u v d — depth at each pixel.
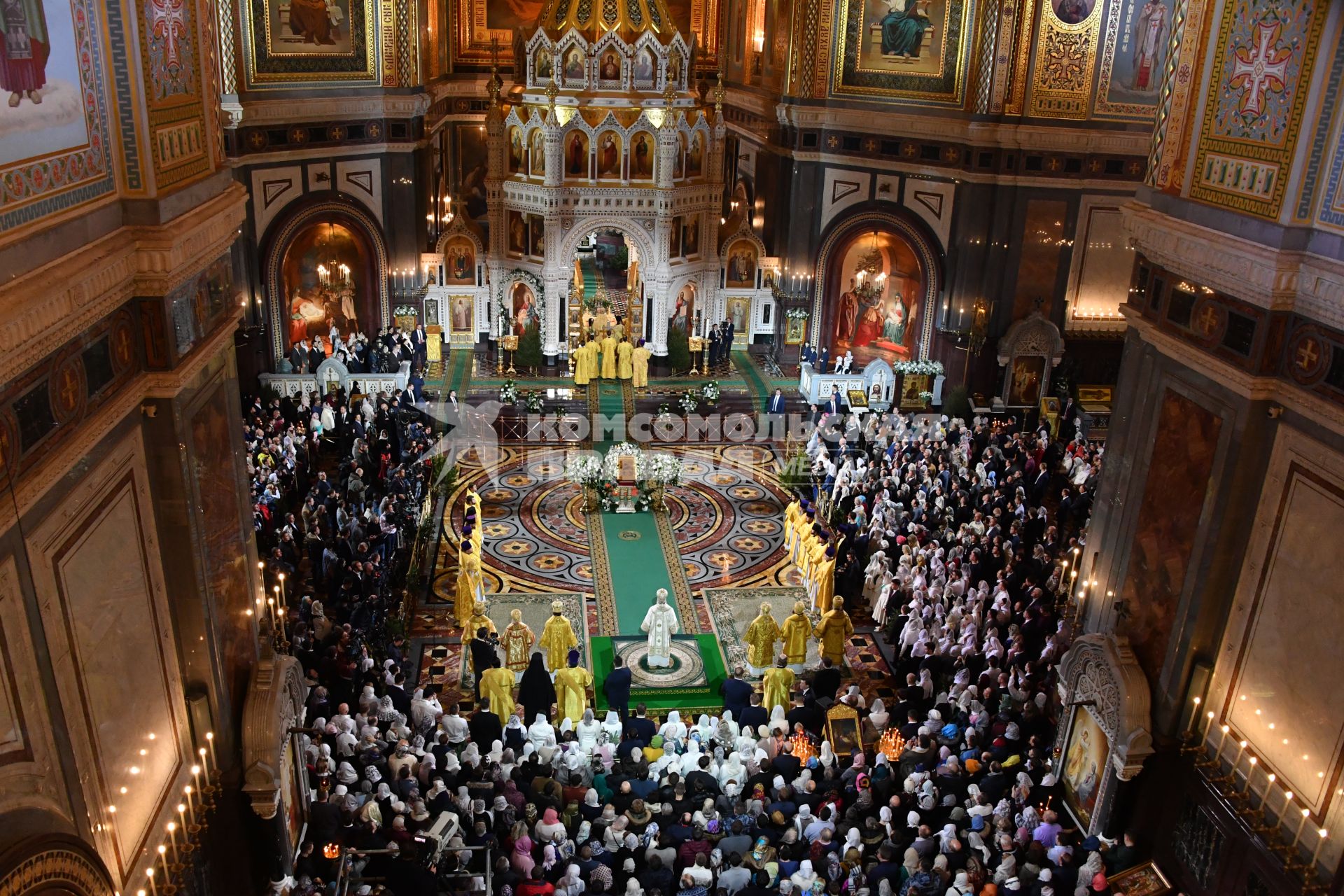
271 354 34.75
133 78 10.97
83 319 10.11
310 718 17.67
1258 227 13.26
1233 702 14.18
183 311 12.31
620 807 15.98
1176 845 14.87
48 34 9.71
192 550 12.67
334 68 34.66
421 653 22.42
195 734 13.16
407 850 14.05
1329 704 12.45
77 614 10.23
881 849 14.88
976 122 33.31
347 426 30.34
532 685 19.48
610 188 37.75
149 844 11.67
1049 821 15.46
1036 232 33.97
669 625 21.91
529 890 13.91
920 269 36.94
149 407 12.02
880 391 35.72
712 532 28.14
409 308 38.16
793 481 30.80
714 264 40.25
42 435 9.45
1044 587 22.72
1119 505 16.55
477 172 49.28
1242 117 13.76
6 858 8.28
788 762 16.89
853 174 37.19
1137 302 16.14
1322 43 12.34
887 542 24.56
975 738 17.41
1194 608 14.41
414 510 26.48
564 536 27.62
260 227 33.78
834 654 21.84
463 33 46.88
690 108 38.59
